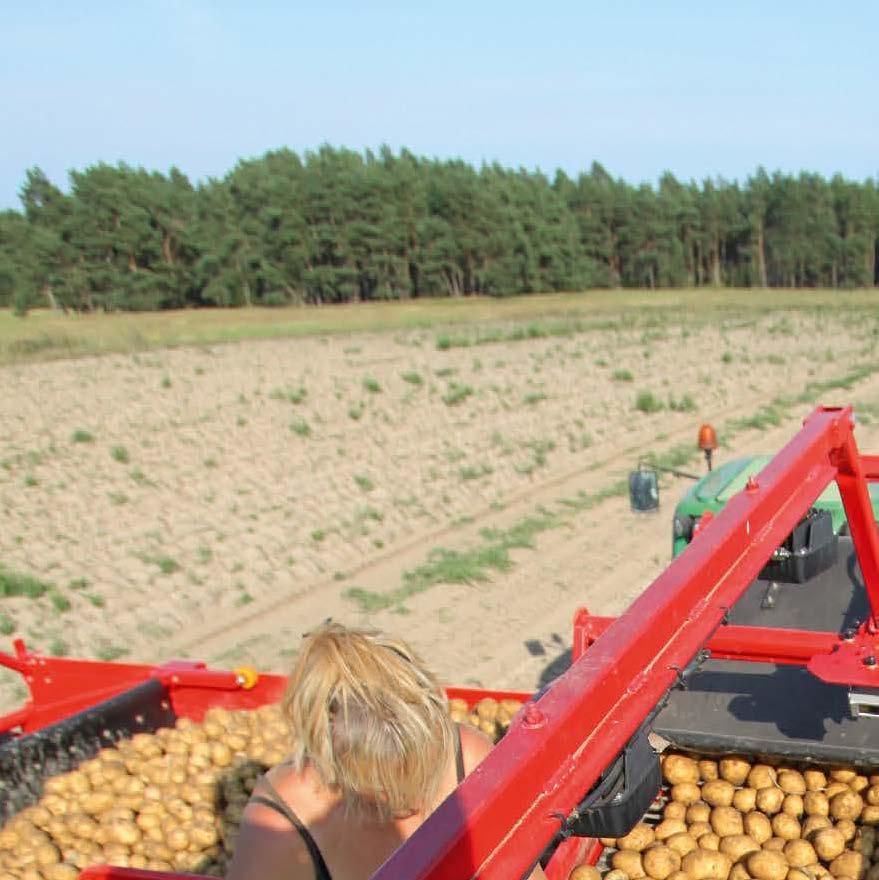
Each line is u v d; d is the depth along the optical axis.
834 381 25.38
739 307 64.00
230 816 4.70
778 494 2.81
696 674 4.36
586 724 1.74
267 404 23.77
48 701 6.02
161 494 15.55
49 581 11.48
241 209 104.38
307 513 14.17
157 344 40.16
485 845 1.47
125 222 99.75
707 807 4.02
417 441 19.25
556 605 10.23
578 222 121.69
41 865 4.34
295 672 2.01
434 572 11.24
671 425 20.41
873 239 116.94
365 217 104.88
